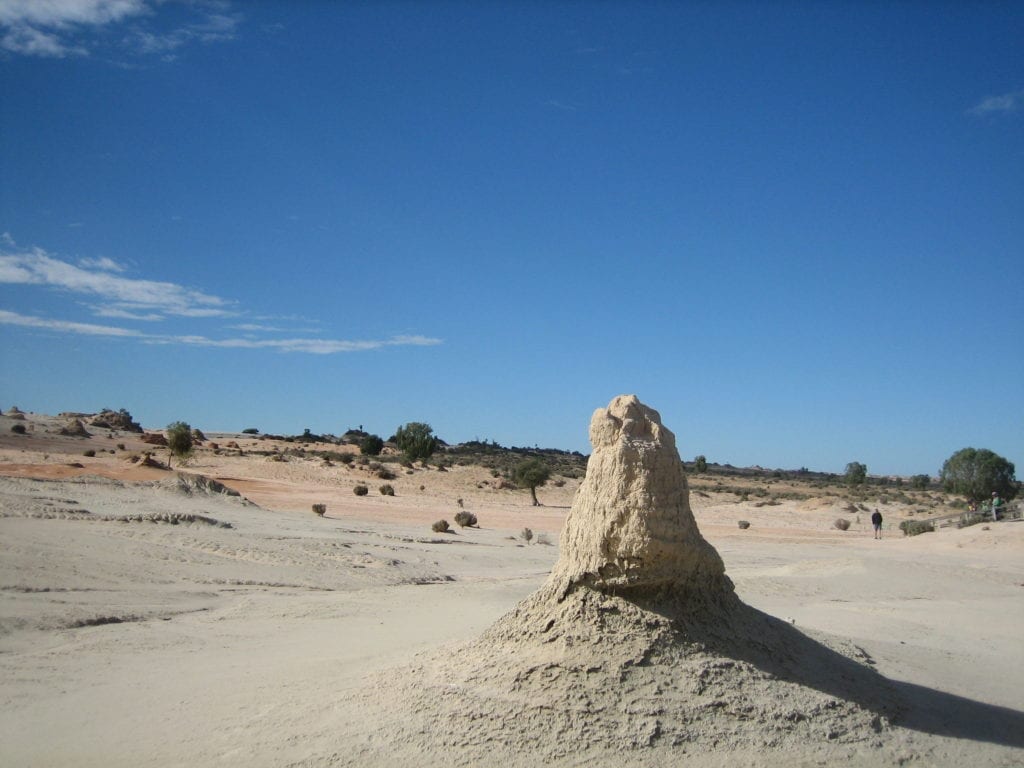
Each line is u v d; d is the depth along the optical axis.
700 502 72.50
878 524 43.84
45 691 9.40
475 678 7.79
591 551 8.20
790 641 8.84
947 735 7.82
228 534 25.02
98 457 61.91
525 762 6.56
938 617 17.03
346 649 11.48
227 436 125.69
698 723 7.02
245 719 7.89
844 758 6.86
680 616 8.15
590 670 7.49
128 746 7.40
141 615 14.33
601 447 8.56
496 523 45.59
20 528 21.00
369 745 6.91
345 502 50.16
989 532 36.31
